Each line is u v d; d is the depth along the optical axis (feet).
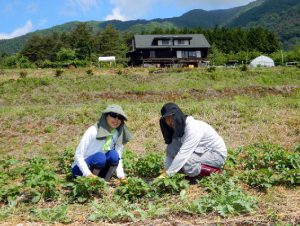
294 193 17.74
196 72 115.85
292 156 22.00
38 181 18.17
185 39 201.77
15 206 17.25
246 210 14.98
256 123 40.16
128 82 103.09
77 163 18.97
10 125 45.44
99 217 14.99
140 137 38.17
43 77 104.32
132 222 14.43
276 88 86.12
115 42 325.62
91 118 48.16
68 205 16.96
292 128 37.63
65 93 88.74
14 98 83.56
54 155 32.94
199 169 19.53
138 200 17.30
